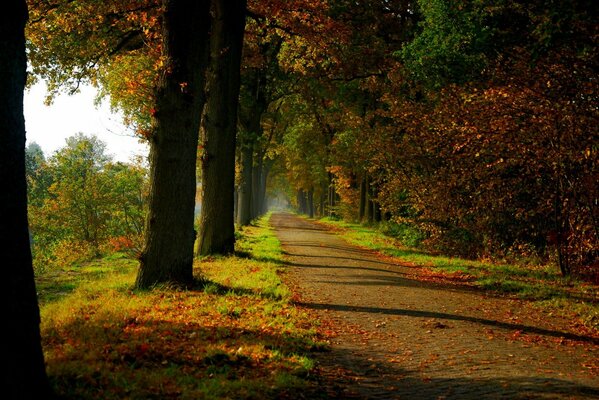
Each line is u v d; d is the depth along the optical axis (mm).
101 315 7922
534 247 19750
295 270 15898
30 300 4172
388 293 12516
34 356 4160
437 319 9812
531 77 15156
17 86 4211
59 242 34625
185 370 5652
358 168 35844
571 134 14023
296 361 6418
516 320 10000
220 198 17094
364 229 36656
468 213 21109
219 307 9109
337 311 10234
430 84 19984
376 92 30562
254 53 22281
